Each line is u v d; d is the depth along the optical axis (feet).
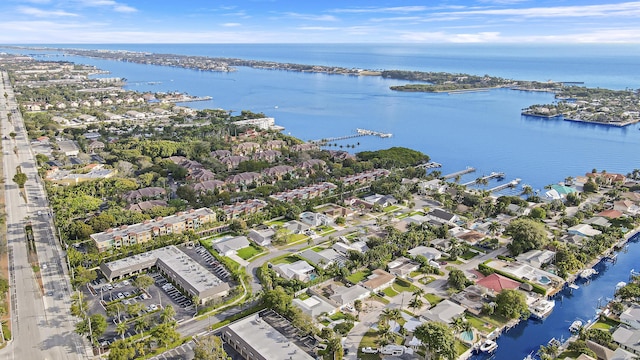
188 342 567.18
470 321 629.51
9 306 630.74
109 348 544.21
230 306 648.79
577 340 574.15
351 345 572.10
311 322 583.58
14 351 538.47
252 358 532.32
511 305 635.25
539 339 609.83
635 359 526.98
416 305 636.89
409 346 569.64
